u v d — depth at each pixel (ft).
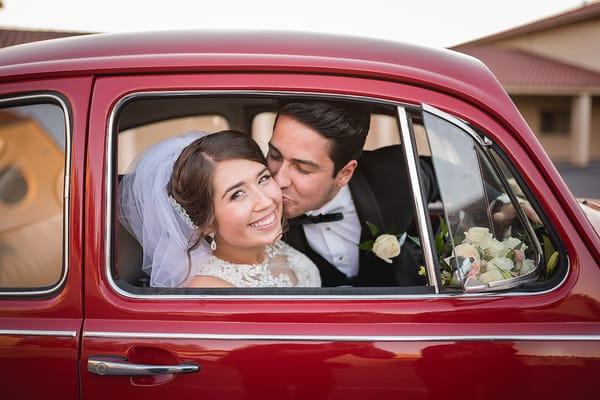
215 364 4.58
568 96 67.87
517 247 4.87
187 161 5.45
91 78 4.80
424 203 4.83
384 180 6.45
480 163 4.84
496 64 70.33
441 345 4.58
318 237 6.34
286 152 5.68
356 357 4.58
